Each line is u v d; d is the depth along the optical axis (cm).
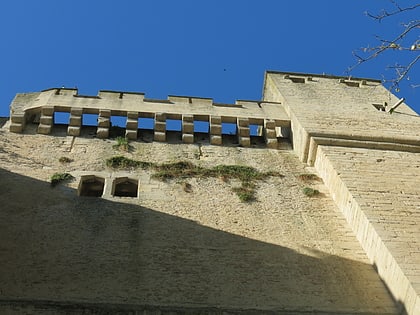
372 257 1522
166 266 1431
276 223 1667
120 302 1284
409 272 1364
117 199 1711
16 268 1366
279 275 1438
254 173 1936
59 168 1853
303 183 1903
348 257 1538
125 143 2045
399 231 1530
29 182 1750
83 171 1852
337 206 1778
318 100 2403
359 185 1752
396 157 1973
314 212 1741
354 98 2475
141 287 1345
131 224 1592
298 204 1778
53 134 2070
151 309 1271
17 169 1812
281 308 1321
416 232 1531
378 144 2028
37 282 1326
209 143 2141
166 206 1702
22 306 1240
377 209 1628
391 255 1427
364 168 1866
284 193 1834
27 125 2106
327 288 1409
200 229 1602
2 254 1412
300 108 2283
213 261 1469
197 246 1523
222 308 1297
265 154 2092
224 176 1900
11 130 2045
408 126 2203
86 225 1568
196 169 1928
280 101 2442
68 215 1606
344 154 1956
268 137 2172
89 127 2156
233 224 1642
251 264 1471
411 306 1310
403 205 1661
